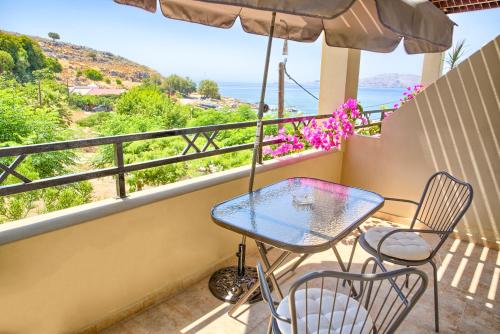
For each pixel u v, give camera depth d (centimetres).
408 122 335
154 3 179
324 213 185
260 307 214
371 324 132
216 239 249
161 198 207
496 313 214
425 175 332
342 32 249
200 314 207
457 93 302
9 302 156
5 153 150
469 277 254
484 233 304
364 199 209
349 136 380
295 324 111
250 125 275
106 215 182
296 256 282
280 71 542
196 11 218
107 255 187
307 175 337
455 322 205
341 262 221
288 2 130
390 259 194
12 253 153
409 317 208
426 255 194
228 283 234
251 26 247
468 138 302
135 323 198
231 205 195
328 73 377
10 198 333
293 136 327
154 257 211
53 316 171
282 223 171
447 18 197
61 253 169
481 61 286
